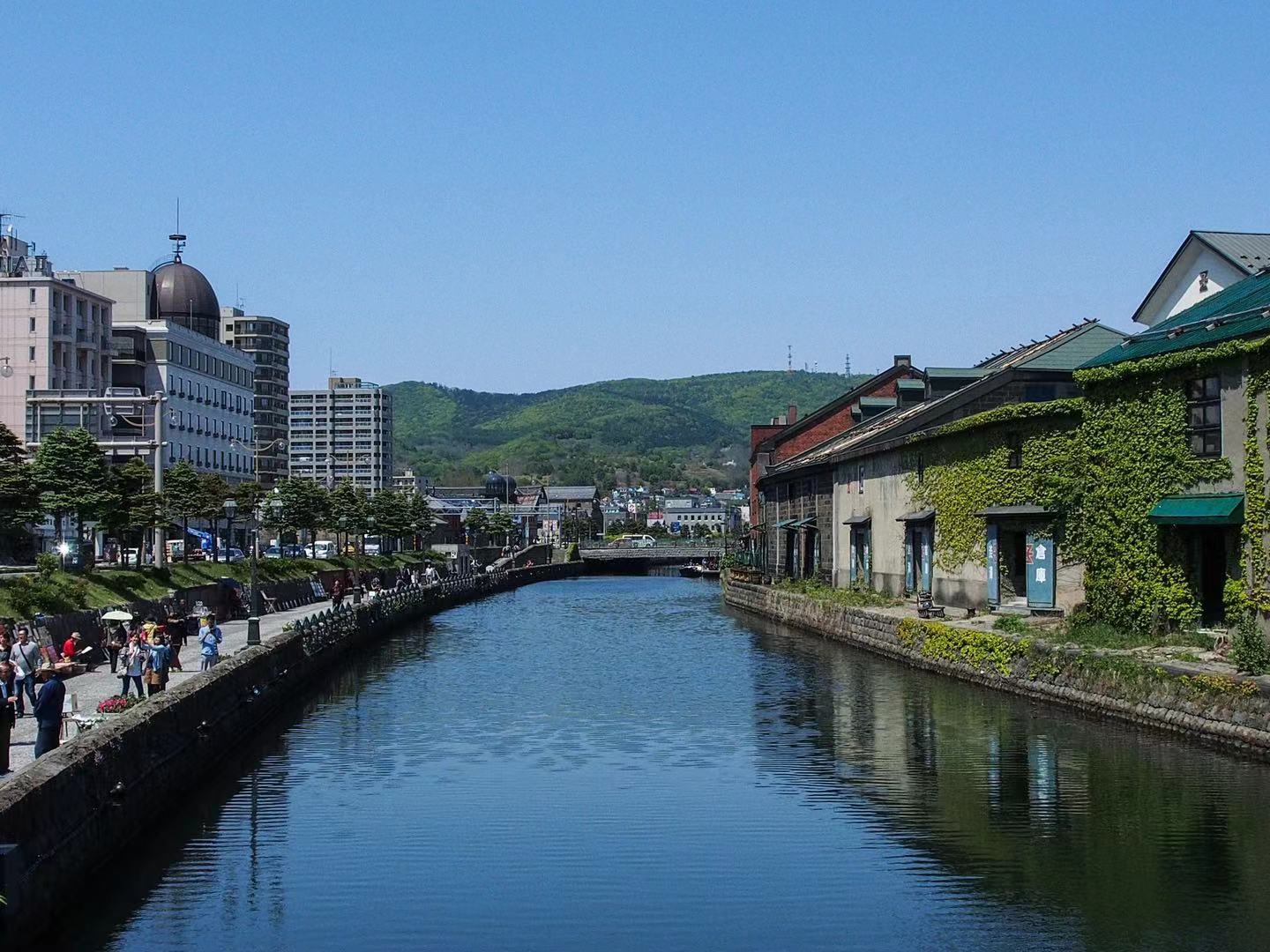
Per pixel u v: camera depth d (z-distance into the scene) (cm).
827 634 6384
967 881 2125
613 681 4878
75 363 10800
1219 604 3841
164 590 5725
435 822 2566
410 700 4431
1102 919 1933
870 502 6875
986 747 3181
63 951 1836
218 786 2922
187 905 2050
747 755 3234
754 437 11969
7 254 11188
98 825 2123
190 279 13938
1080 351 6391
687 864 2258
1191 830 2383
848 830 2456
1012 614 4744
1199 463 3694
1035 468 4706
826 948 1836
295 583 7950
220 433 13362
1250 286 4259
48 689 2252
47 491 5781
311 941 1886
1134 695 3297
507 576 14238
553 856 2317
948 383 7562
